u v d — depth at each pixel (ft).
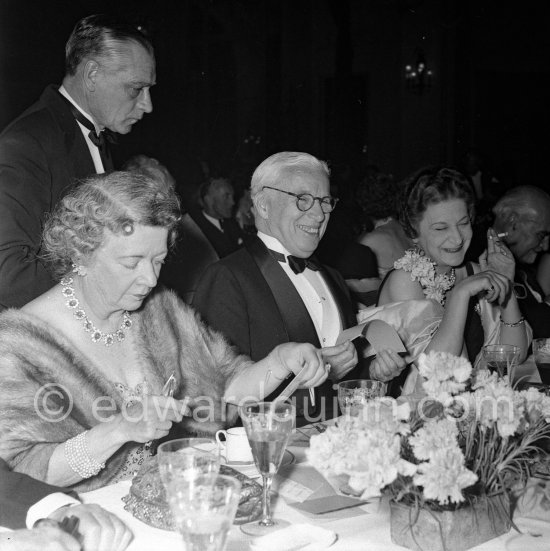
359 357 9.43
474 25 42.34
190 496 4.06
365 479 4.32
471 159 31.48
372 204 18.25
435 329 9.55
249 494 5.36
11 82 23.12
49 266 7.11
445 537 4.72
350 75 43.09
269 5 43.16
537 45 42.29
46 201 9.24
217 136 41.73
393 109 43.19
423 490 4.66
